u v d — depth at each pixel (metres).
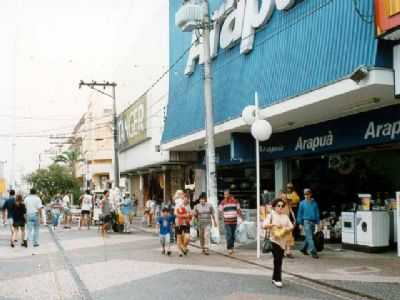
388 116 14.09
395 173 17.81
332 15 13.28
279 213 10.06
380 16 11.14
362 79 11.62
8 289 9.99
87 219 28.47
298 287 9.86
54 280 10.96
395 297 8.73
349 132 15.61
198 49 22.52
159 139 30.20
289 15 15.37
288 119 16.47
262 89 16.47
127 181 48.81
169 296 9.04
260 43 17.09
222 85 19.84
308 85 13.91
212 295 9.07
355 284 9.90
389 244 14.76
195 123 22.25
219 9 20.42
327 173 19.30
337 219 17.28
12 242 18.06
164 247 15.44
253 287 9.84
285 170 19.67
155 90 31.28
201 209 15.53
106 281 10.73
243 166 24.33
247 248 16.36
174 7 26.97
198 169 28.81
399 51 11.29
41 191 49.84
